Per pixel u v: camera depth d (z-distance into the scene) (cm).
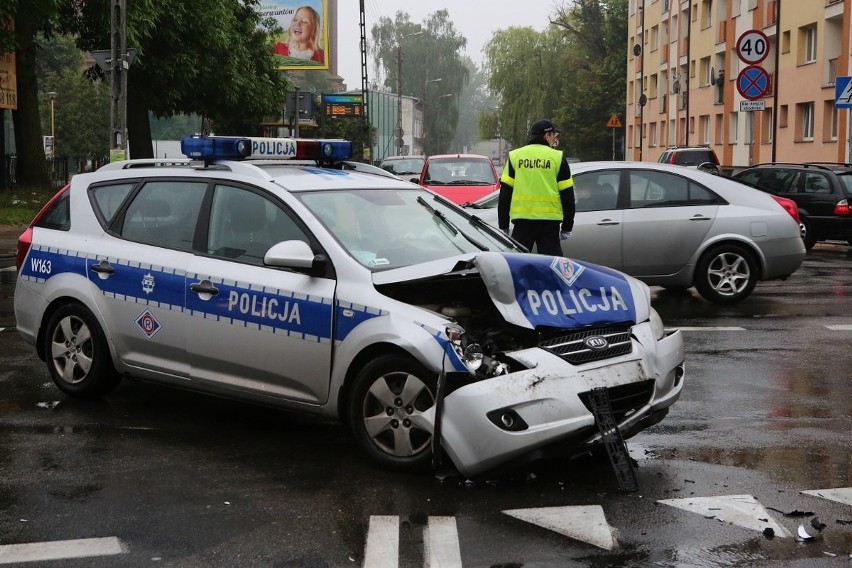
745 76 2119
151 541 480
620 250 1218
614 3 7869
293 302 623
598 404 555
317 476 579
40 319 760
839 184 2039
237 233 667
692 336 1020
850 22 3556
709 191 1237
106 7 2925
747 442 645
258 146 720
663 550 465
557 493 547
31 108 3244
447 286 623
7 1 2656
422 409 573
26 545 476
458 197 2100
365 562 453
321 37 5666
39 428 682
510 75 7744
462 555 460
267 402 648
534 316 569
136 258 705
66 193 768
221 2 3550
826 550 464
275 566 450
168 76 3412
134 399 762
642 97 6166
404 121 11281
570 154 7900
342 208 657
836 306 1225
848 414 713
